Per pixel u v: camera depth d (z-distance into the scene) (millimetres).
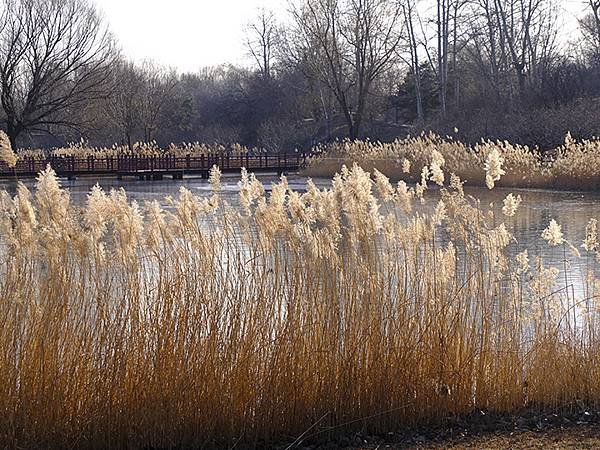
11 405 6281
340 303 7105
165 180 47156
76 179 48094
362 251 7418
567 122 39469
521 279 8703
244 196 7547
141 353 6539
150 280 7070
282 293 6965
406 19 57062
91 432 6363
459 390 7094
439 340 7105
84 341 6504
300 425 6711
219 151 55625
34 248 7023
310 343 6867
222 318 6766
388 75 70438
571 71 51000
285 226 7348
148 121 71625
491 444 6535
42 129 59375
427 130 52219
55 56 53094
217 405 6547
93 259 7238
